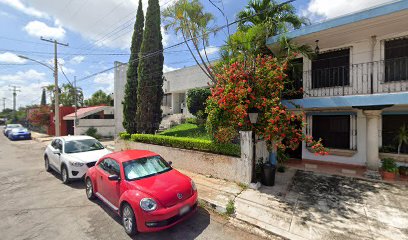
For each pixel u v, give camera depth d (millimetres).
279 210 5090
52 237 4133
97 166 5832
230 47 8789
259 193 6094
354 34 7582
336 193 6016
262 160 7859
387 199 5562
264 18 9688
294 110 8820
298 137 6383
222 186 6676
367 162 7422
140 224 4008
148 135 11016
